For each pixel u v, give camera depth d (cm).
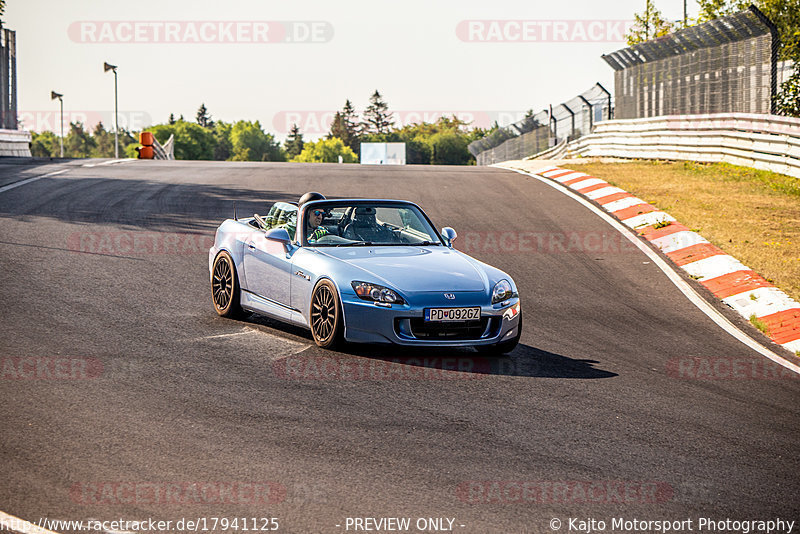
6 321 1463
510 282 1411
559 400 1147
